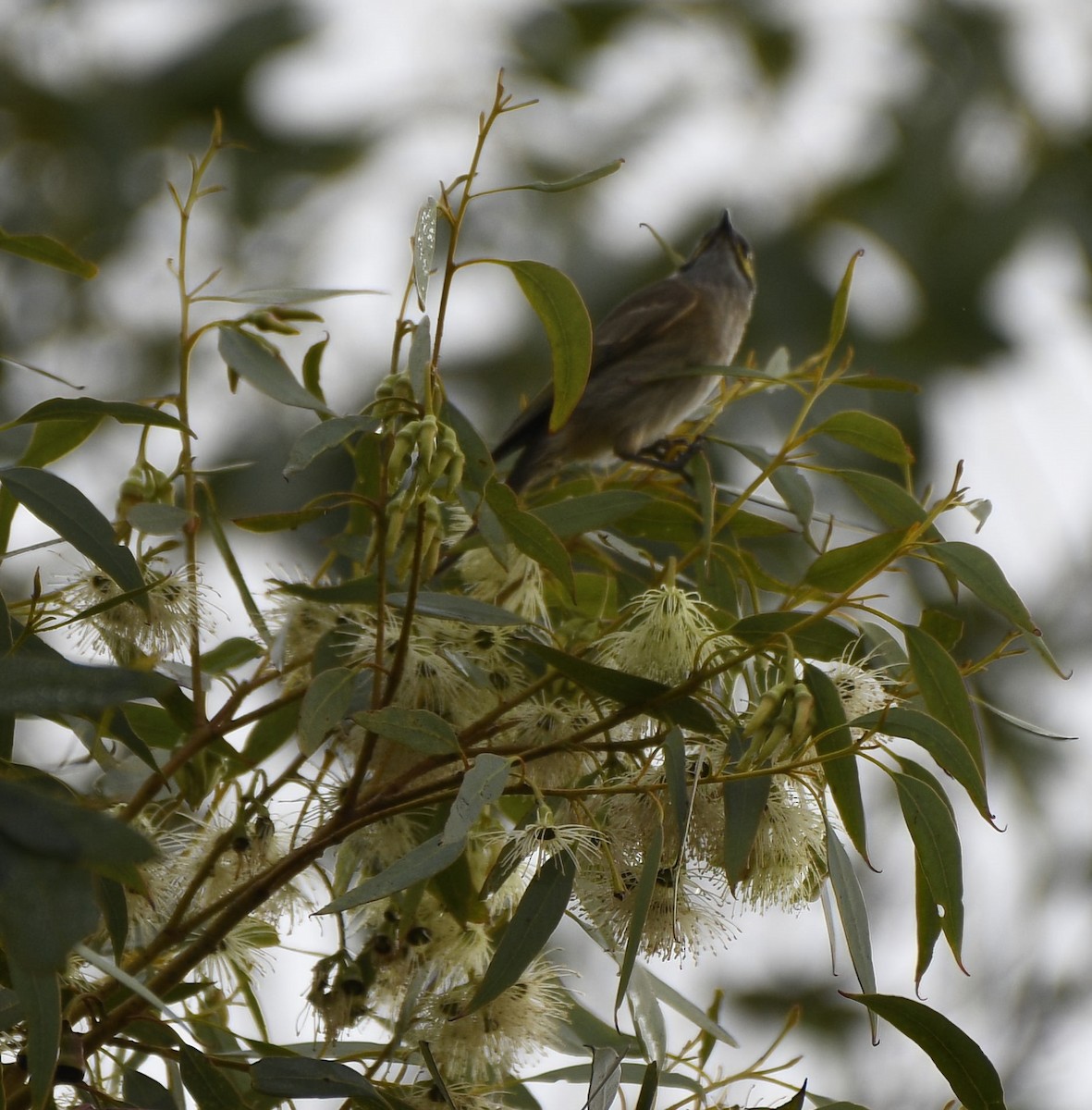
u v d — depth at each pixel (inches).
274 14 740.7
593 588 388.8
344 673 381.4
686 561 388.2
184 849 384.5
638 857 381.4
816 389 386.9
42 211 728.3
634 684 381.1
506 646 384.2
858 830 381.7
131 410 382.3
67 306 706.2
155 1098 382.6
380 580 381.1
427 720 380.8
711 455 591.5
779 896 381.7
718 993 386.6
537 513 385.1
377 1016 384.5
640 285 722.8
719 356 460.8
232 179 747.4
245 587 386.6
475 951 383.6
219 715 383.9
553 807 382.9
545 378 677.3
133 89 741.9
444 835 379.2
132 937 384.5
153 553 384.5
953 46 788.6
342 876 385.7
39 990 377.1
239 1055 383.2
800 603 385.4
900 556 382.9
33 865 373.7
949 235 742.5
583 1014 386.9
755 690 384.5
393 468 381.1
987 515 386.0
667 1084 385.1
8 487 381.4
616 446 416.2
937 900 382.0
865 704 382.6
